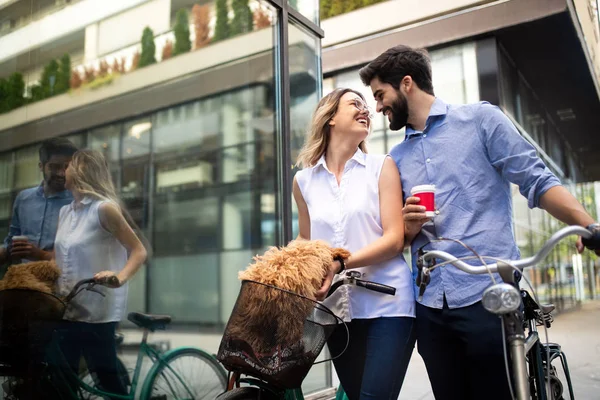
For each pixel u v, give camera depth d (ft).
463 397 5.97
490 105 5.96
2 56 9.82
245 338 4.73
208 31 20.30
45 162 9.20
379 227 6.26
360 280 5.70
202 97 25.08
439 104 6.20
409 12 33.09
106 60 20.76
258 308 4.71
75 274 8.63
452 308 5.66
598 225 4.13
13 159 9.17
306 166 6.92
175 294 29.45
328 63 35.60
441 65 32.12
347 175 6.47
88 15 18.61
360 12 34.78
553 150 49.11
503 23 29.50
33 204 8.74
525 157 5.48
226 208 29.09
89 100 21.29
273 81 13.44
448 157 5.95
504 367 5.46
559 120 48.88
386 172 6.26
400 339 5.84
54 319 8.21
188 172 29.94
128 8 20.49
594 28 41.70
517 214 35.65
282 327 4.69
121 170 26.99
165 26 21.45
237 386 5.32
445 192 5.89
